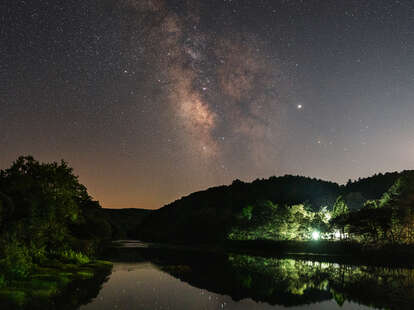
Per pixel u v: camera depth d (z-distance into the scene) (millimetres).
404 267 46906
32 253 36125
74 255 46406
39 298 25141
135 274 41906
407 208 62500
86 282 34031
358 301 26750
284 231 86125
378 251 58469
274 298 28703
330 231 78000
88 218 66562
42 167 40625
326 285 34219
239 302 27312
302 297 28891
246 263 56625
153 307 25156
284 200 155250
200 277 40406
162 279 38469
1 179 37469
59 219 41562
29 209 35156
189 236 146000
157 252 83812
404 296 28297
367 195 137500
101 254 72188
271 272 44750
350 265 50344
